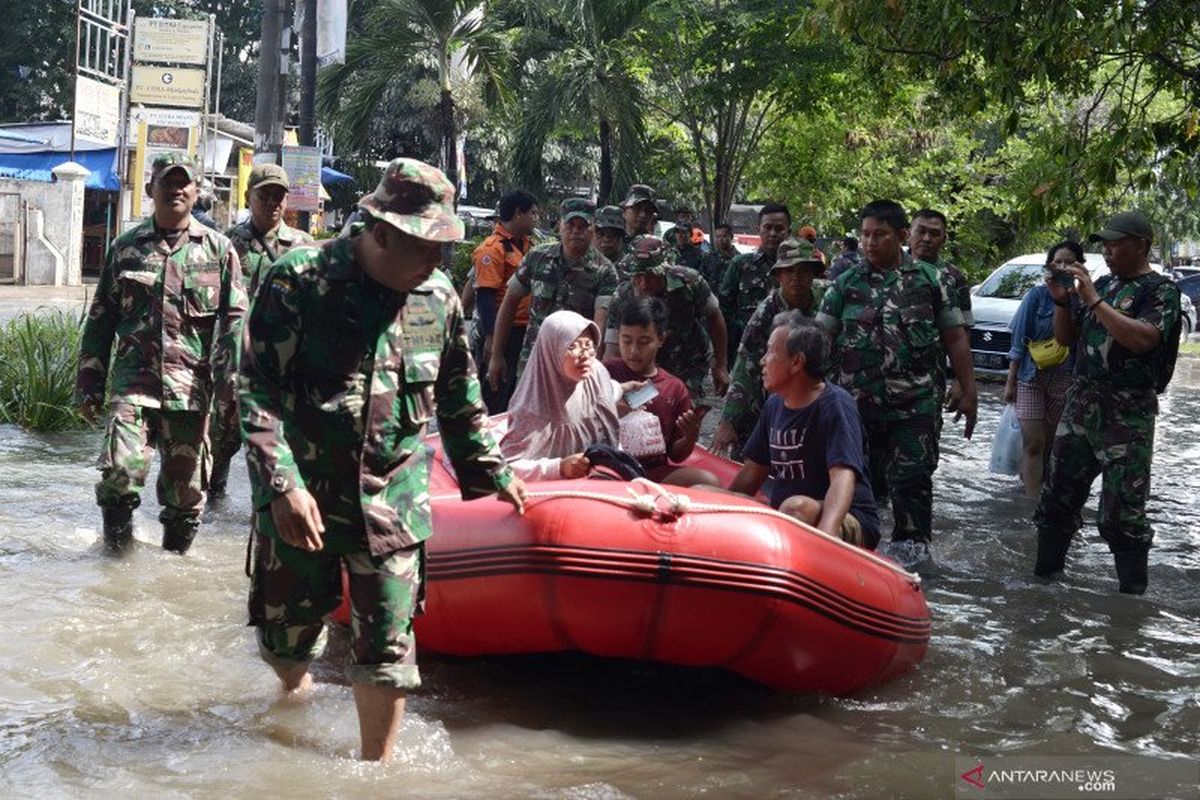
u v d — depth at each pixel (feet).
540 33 86.84
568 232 28.94
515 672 17.43
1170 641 19.97
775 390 18.39
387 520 13.34
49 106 145.79
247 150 109.50
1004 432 32.91
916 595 17.76
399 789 13.00
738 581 14.94
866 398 23.94
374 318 13.15
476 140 132.26
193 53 80.69
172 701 15.38
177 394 21.39
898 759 14.46
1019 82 31.68
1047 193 31.32
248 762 13.52
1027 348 31.50
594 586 14.90
